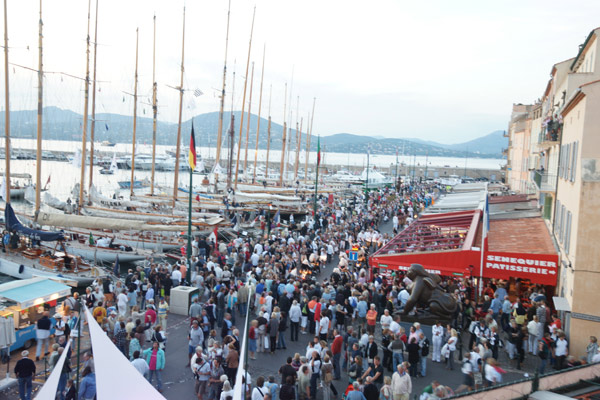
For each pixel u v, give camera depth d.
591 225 17.61
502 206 38.25
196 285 24.86
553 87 37.31
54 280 22.34
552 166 31.06
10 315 16.59
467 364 14.18
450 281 25.56
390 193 76.81
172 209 45.97
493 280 25.73
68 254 30.30
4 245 29.80
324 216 49.97
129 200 50.53
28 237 30.72
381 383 15.21
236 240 35.44
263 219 45.81
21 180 91.38
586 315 17.67
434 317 19.84
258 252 31.70
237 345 15.84
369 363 15.52
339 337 16.64
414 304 20.11
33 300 18.42
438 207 40.72
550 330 18.36
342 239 38.59
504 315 19.88
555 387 11.46
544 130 28.91
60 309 18.53
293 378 13.72
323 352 15.34
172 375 16.41
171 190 61.94
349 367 16.05
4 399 14.17
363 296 20.95
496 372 13.15
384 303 21.67
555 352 16.95
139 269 26.27
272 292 22.25
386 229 50.50
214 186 65.06
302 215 58.91
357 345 14.99
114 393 9.11
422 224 32.69
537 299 20.78
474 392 10.73
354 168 163.12
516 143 67.62
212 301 20.45
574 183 19.08
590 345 16.09
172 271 26.91
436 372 17.11
